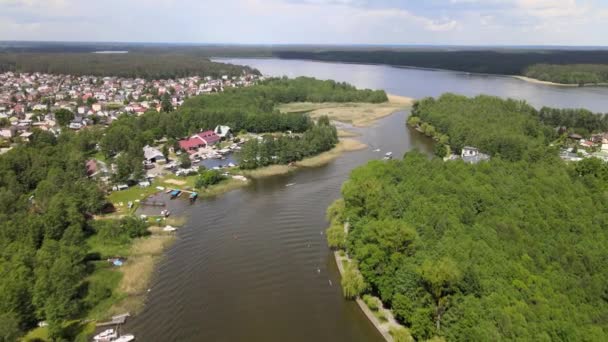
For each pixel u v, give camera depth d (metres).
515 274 73.44
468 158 167.62
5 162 145.75
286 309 88.44
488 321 63.78
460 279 72.31
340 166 186.00
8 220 108.88
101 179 158.62
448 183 109.69
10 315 75.62
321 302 90.81
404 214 99.50
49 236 105.75
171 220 130.38
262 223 129.12
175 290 94.56
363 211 110.06
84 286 92.50
